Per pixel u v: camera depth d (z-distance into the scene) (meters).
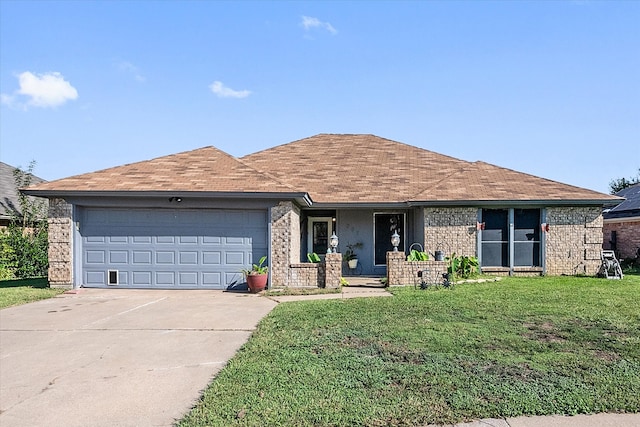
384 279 14.07
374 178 16.41
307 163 17.83
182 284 11.99
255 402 3.96
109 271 11.98
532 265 14.16
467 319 7.26
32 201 18.16
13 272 16.23
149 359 5.48
